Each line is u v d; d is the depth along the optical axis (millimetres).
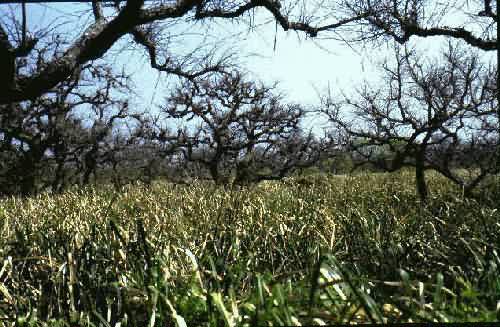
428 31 8844
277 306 2566
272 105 17375
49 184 19781
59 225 5594
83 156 19797
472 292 2568
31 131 19016
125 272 3520
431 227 4945
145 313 2955
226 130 17078
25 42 7094
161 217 5914
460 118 9062
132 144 19906
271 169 17516
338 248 4598
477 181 8305
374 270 3795
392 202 7367
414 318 2354
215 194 8727
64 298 3174
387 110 10078
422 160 8859
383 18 9164
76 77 16766
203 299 2852
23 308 3316
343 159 16750
